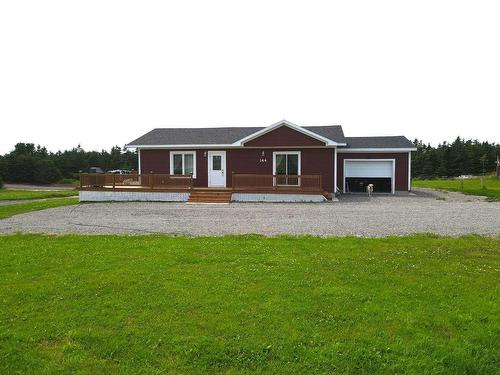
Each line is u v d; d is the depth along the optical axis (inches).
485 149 2667.3
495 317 185.2
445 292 215.9
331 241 352.5
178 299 205.3
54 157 2795.3
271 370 148.7
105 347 162.2
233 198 813.9
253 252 303.3
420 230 425.7
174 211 633.6
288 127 871.1
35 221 521.3
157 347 161.9
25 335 171.2
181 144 915.4
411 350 159.0
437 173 2571.4
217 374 146.7
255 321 181.6
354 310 192.7
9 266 270.1
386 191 1007.6
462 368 150.6
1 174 2340.1
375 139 1085.8
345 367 150.1
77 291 217.2
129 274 245.8
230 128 1061.1
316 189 792.9
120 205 745.6
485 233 406.3
